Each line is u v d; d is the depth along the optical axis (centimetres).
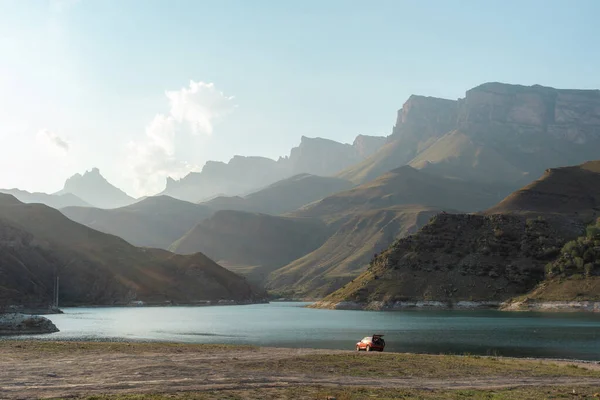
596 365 6078
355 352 6619
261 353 6194
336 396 3478
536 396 3762
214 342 9600
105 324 15575
